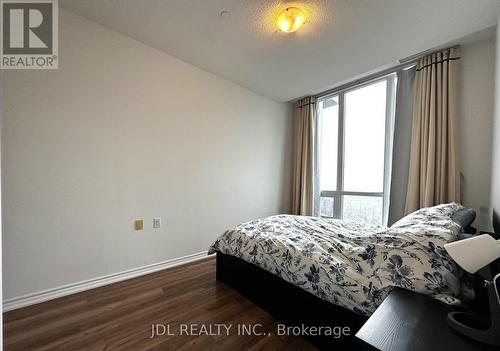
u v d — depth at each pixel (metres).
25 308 1.73
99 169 2.11
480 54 2.24
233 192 3.25
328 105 3.67
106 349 1.35
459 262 0.83
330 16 1.90
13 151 1.71
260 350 1.37
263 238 1.83
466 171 2.31
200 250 2.87
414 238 1.18
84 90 2.01
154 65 2.44
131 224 2.31
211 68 2.83
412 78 2.65
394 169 2.76
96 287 2.08
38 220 1.81
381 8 1.80
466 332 0.79
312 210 3.68
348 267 1.30
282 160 3.97
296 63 2.66
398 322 0.86
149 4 1.84
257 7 1.84
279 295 1.65
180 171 2.68
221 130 3.08
